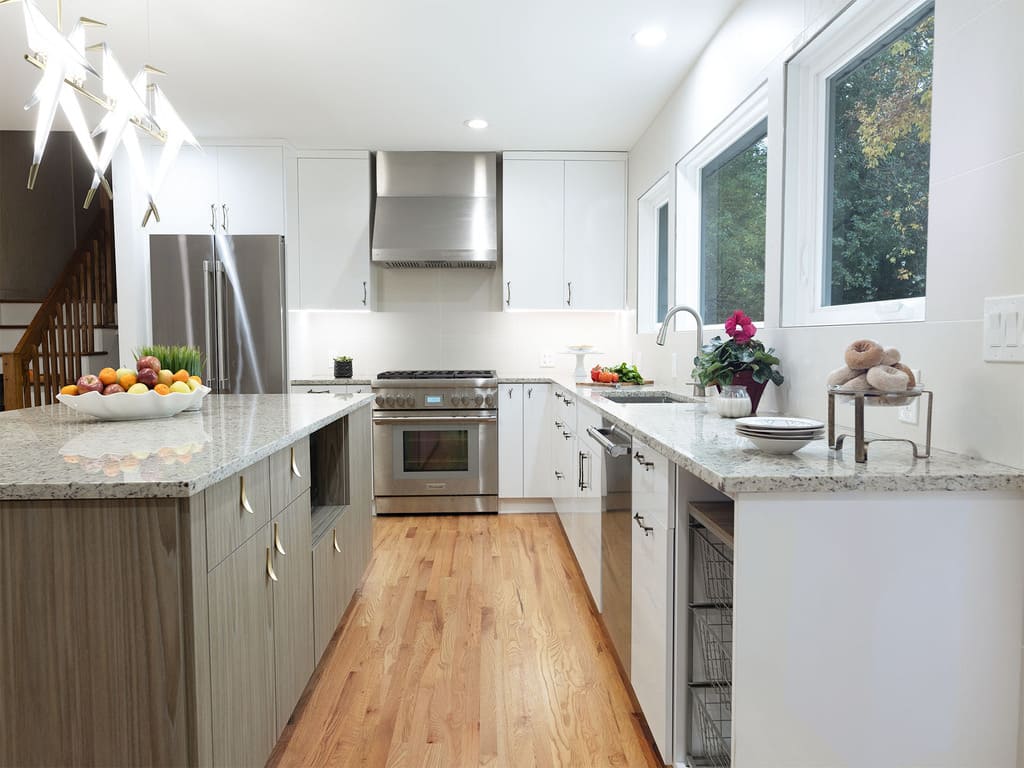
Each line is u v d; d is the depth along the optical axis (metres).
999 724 1.27
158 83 3.37
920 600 1.25
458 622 2.68
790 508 1.24
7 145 5.22
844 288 2.11
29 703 1.25
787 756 1.26
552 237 4.63
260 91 3.49
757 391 2.18
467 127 4.10
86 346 5.12
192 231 4.34
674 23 2.74
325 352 4.96
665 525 1.62
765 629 1.25
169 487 1.22
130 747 1.25
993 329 1.31
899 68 1.81
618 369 3.83
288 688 1.85
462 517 4.43
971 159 1.38
